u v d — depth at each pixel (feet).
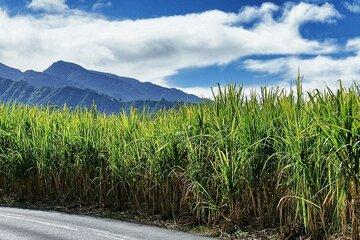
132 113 46.34
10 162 51.55
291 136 29.91
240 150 33.17
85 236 31.27
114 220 39.04
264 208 33.06
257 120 33.81
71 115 54.13
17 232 32.60
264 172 32.76
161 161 39.55
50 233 32.30
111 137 46.29
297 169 28.73
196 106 39.50
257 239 30.48
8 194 52.85
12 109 57.21
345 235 25.73
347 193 25.96
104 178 45.14
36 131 52.24
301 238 28.76
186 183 37.55
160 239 30.63
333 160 26.71
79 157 47.11
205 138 37.27
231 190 33.53
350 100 26.05
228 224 33.45
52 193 48.88
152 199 40.27
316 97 28.76
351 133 25.53
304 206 28.07
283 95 34.17
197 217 36.06
